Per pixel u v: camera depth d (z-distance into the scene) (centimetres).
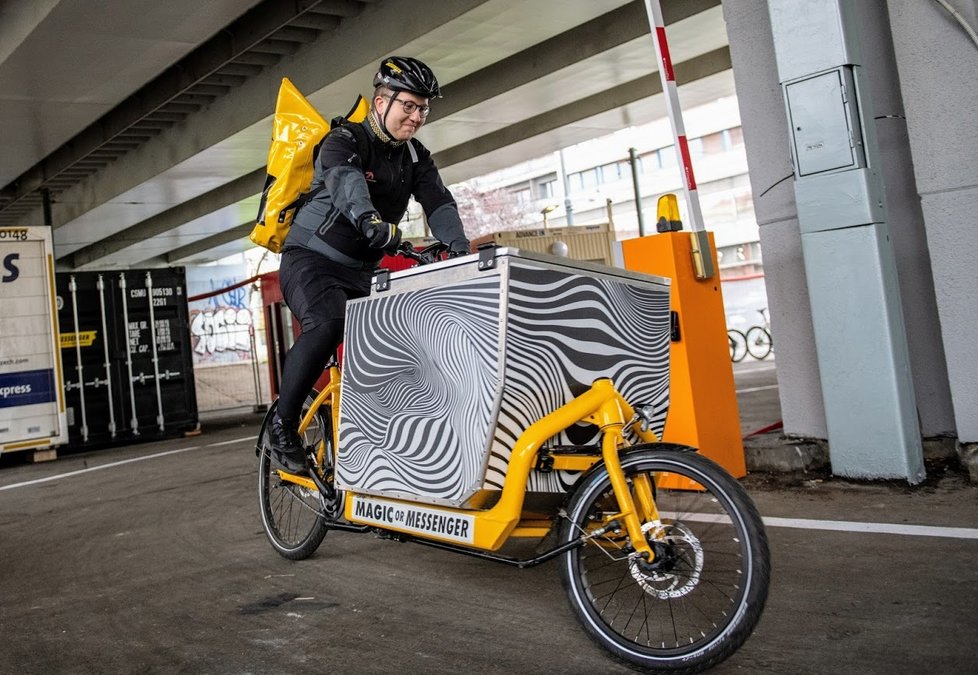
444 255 365
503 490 303
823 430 556
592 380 317
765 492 502
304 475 427
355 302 351
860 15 544
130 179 2039
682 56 1647
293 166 386
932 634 278
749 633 255
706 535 295
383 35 1320
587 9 1330
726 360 546
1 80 1328
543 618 327
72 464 1108
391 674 288
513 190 5047
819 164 500
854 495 472
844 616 301
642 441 325
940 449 523
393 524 345
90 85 1394
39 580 461
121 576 452
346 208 342
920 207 533
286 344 1694
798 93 506
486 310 291
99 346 1348
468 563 412
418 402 325
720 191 3938
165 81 1578
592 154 4569
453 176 2436
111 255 3381
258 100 1547
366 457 353
